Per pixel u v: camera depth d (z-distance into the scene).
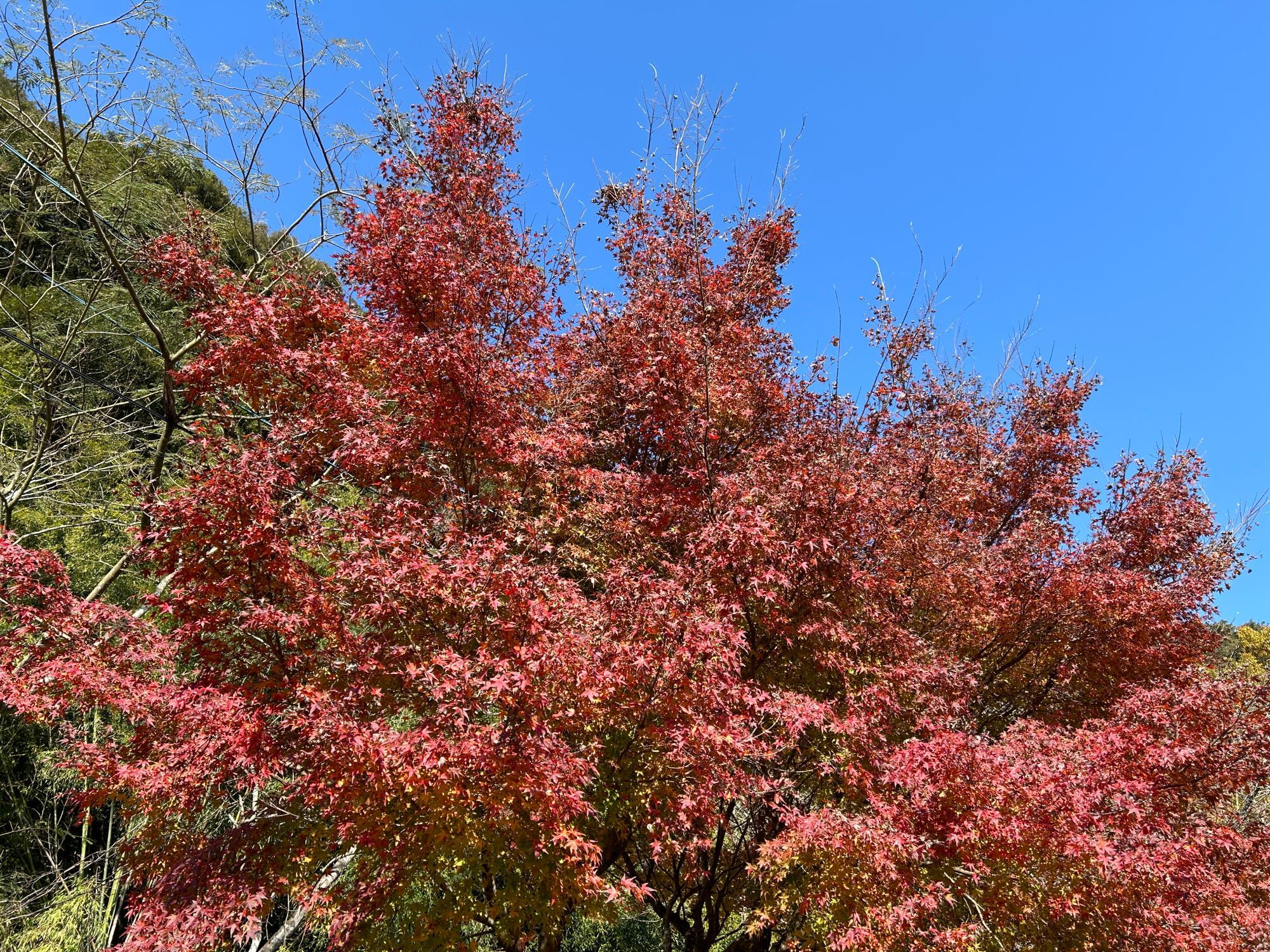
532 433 7.88
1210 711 7.29
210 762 5.74
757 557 7.17
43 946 10.88
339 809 5.47
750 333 10.76
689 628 5.93
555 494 8.41
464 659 5.26
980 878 6.11
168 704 5.91
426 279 7.61
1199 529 11.51
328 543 6.32
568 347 10.98
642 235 11.84
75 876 12.28
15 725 12.50
